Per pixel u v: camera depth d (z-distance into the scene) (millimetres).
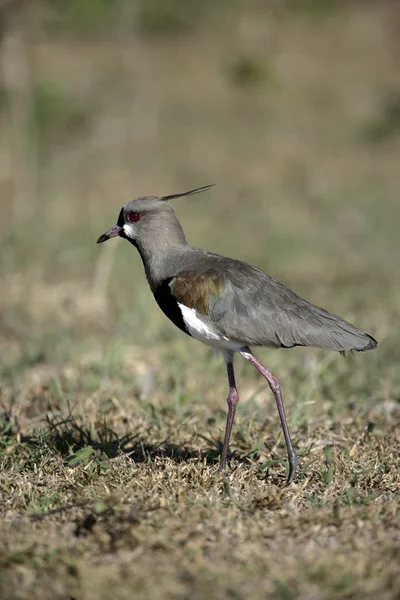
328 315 12789
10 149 39844
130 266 27031
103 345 19719
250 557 9883
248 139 44844
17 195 35125
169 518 10820
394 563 9727
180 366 18109
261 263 27375
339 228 31781
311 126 46875
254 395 15703
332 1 67250
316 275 26391
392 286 24609
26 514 11258
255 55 47875
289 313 12547
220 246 29500
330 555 9914
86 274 26453
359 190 37188
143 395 16531
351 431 14625
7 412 15320
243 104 49875
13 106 40938
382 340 19953
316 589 9234
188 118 47688
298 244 29594
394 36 61781
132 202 13703
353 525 10742
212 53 58250
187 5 62969
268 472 12734
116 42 58094
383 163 41781
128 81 51281
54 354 19281
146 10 61562
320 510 11102
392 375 17953
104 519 10812
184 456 13508
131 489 11734
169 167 40812
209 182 38750
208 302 12648
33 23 36375
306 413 15492
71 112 43844
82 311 22750
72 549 10156
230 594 9180
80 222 32156
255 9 64500
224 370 18359
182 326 13164
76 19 37688
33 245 29078
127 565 9773
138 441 14188
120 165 40844
